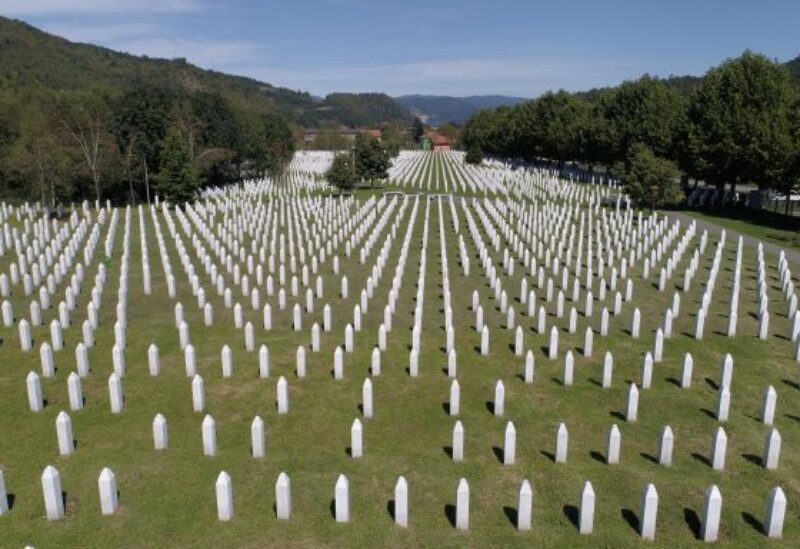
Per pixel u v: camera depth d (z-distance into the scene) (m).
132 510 12.48
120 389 16.81
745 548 11.45
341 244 37.44
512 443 14.05
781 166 45.94
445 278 26.09
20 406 17.09
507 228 38.69
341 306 25.94
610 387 18.34
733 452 14.78
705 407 17.06
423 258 31.91
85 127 66.25
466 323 23.70
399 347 21.31
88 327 21.14
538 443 15.26
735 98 51.69
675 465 14.22
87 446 15.00
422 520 12.24
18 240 34.00
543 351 21.02
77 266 28.50
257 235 37.22
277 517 12.20
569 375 18.41
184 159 52.81
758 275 29.11
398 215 45.69
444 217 47.97
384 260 32.44
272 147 86.62
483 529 11.99
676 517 12.31
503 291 24.89
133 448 14.89
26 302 26.16
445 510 12.58
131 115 70.12
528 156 107.38
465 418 16.56
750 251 35.75
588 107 93.00
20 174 57.09
